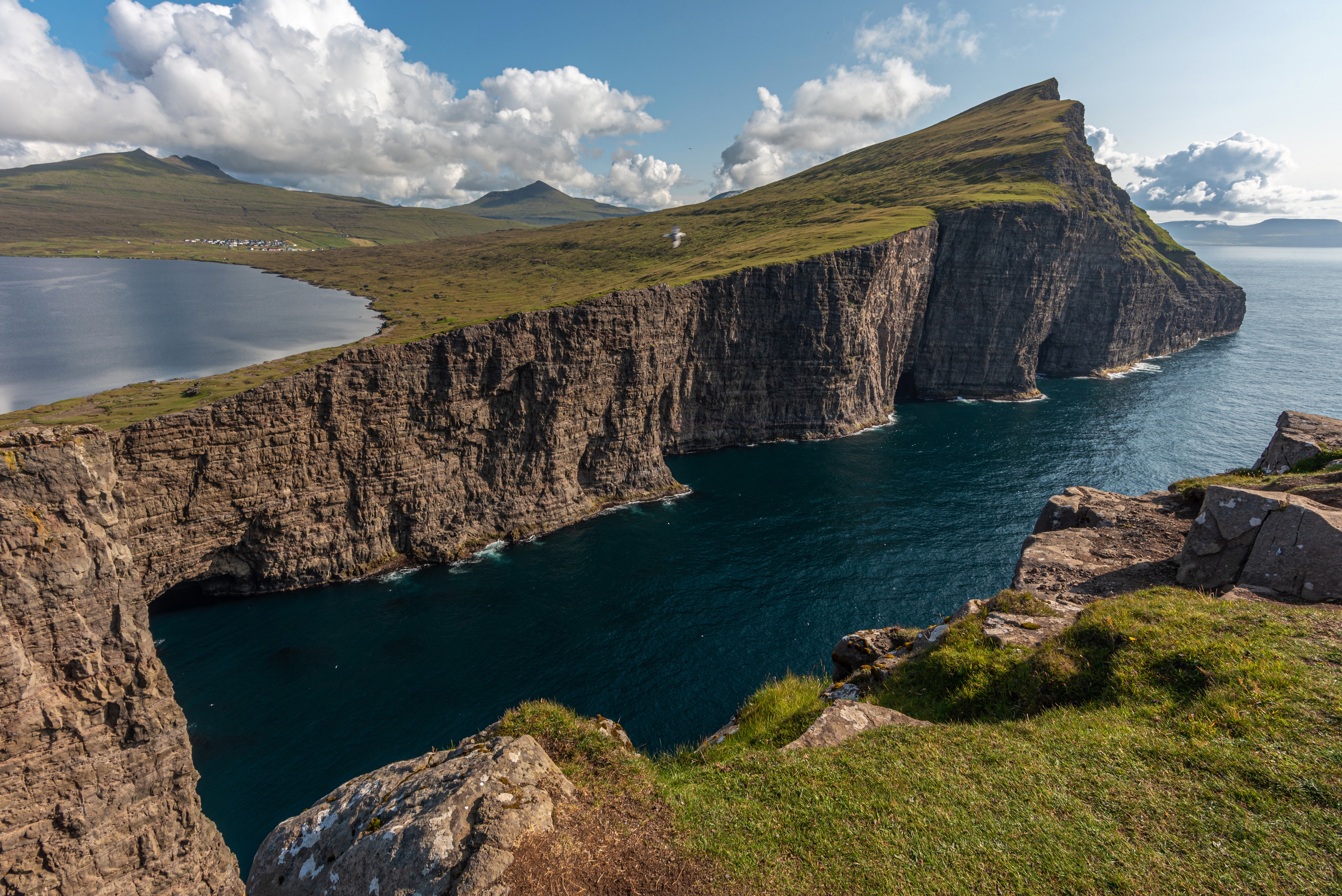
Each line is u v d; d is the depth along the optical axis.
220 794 42.59
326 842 12.02
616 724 15.87
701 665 57.03
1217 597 18.20
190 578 64.31
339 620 64.69
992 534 82.56
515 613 66.25
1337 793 10.36
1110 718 13.98
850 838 11.10
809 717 18.56
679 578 73.62
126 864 20.73
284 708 51.31
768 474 110.38
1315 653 13.89
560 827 11.04
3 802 18.30
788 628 62.75
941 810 11.58
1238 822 10.33
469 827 10.80
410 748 46.94
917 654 20.58
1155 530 25.59
